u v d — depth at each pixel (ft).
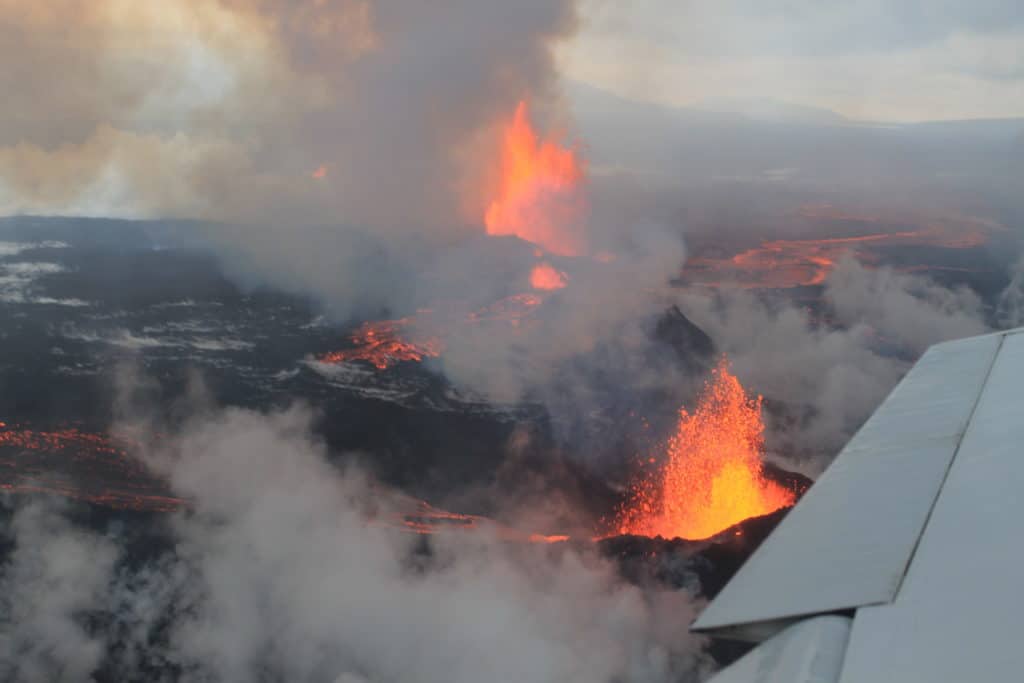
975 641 7.32
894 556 9.32
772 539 10.31
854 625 7.91
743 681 7.28
